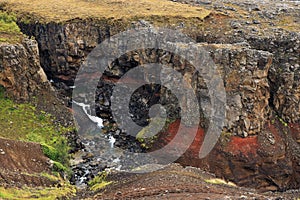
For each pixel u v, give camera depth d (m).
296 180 45.78
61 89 54.44
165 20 55.72
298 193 36.09
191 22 55.72
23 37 50.19
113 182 34.00
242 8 63.31
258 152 45.44
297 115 49.25
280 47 50.81
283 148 46.34
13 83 46.66
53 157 39.03
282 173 45.16
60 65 55.59
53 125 46.31
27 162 35.25
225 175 44.50
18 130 43.09
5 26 52.47
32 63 48.81
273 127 48.53
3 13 57.16
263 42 51.28
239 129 46.53
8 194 26.64
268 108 49.25
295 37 50.72
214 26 55.59
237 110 46.59
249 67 46.38
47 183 32.62
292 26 55.72
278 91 49.56
